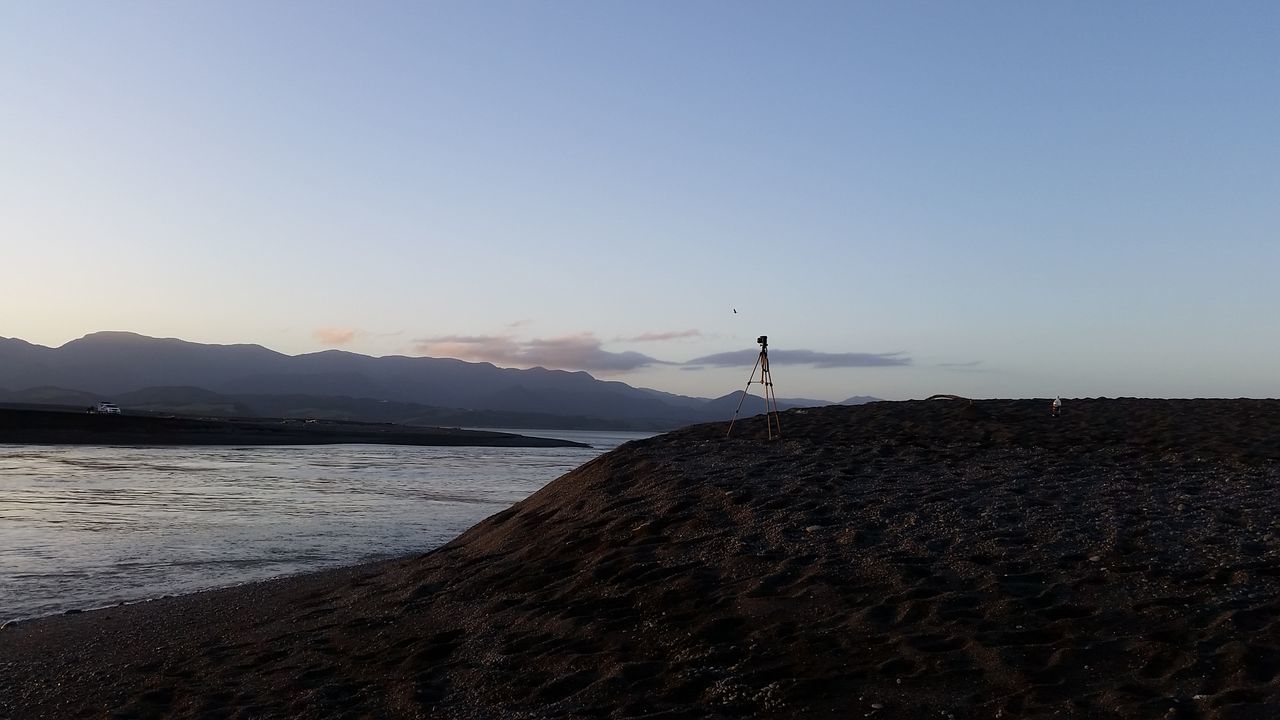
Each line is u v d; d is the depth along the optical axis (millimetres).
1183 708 5469
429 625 9609
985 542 9469
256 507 28203
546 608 9297
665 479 13867
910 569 8719
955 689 6203
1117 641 6707
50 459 50969
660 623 8258
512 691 7242
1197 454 14641
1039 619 7301
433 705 7184
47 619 12180
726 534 10672
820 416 21172
